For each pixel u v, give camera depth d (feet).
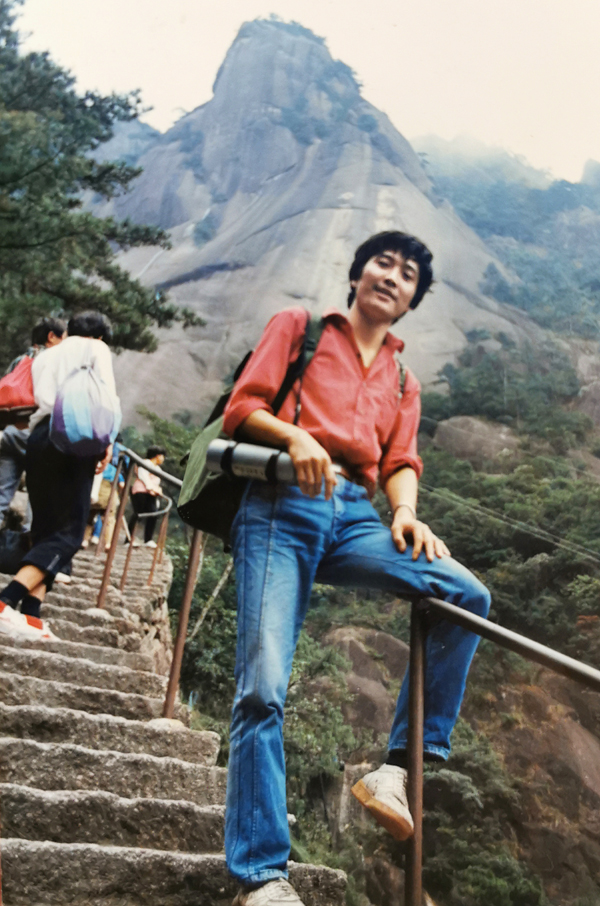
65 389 11.30
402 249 7.27
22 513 21.72
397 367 7.37
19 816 6.89
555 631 145.89
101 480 23.31
